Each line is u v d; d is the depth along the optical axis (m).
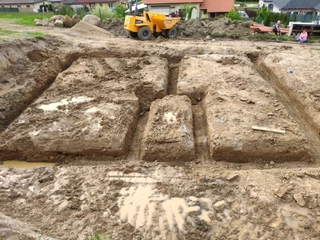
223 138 5.72
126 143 6.02
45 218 4.26
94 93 7.64
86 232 4.05
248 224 4.12
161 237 3.99
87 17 16.86
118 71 9.16
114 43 11.98
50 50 11.05
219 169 5.42
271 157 5.62
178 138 5.82
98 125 6.22
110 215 4.34
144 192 4.76
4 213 4.31
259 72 10.27
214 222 4.20
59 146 5.79
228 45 12.41
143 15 13.48
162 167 5.39
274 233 3.96
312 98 7.28
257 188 4.70
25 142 5.84
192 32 15.80
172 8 25.66
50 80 9.12
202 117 7.17
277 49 11.58
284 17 20.67
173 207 4.47
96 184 4.93
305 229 4.01
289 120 6.39
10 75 8.60
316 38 15.94
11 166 5.71
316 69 9.08
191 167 5.48
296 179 4.89
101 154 5.78
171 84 9.45
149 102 7.89
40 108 6.99
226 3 26.30
